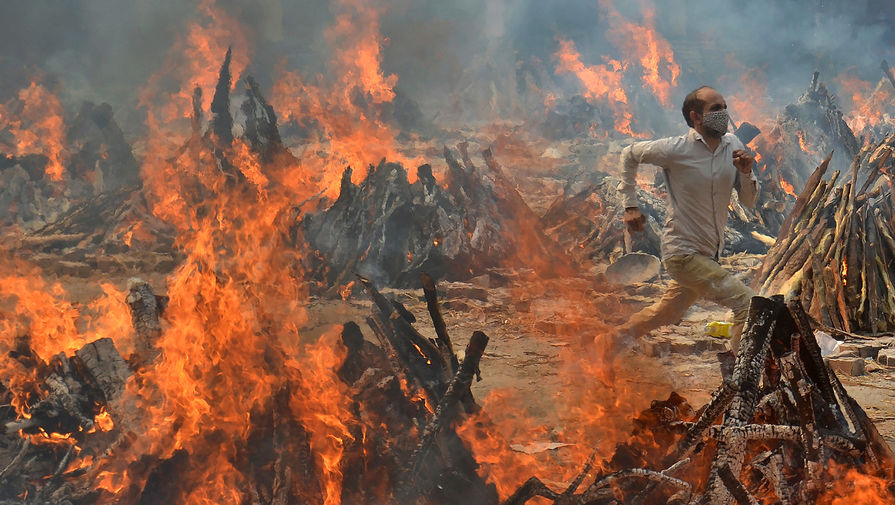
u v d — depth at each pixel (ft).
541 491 11.45
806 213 31.60
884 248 29.76
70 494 12.54
